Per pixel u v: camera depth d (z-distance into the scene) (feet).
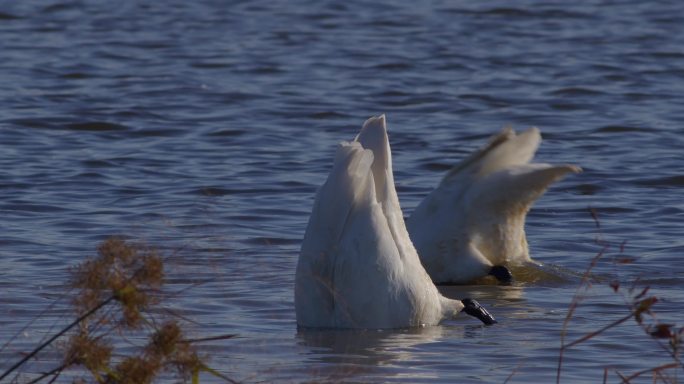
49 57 94.73
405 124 72.18
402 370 30.60
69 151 62.90
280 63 93.86
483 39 105.91
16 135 66.69
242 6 124.36
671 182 56.90
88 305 25.88
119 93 80.48
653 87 84.84
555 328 35.32
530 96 81.30
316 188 55.31
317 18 117.29
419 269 35.35
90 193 53.52
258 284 39.65
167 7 123.13
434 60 95.71
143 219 48.55
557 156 62.95
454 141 67.10
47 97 78.23
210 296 37.83
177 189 54.44
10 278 39.68
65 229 47.09
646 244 46.16
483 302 39.68
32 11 118.01
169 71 89.51
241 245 45.09
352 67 92.48
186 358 25.96
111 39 103.96
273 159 61.57
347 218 34.37
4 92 79.92
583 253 45.37
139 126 69.92
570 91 82.58
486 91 83.10
